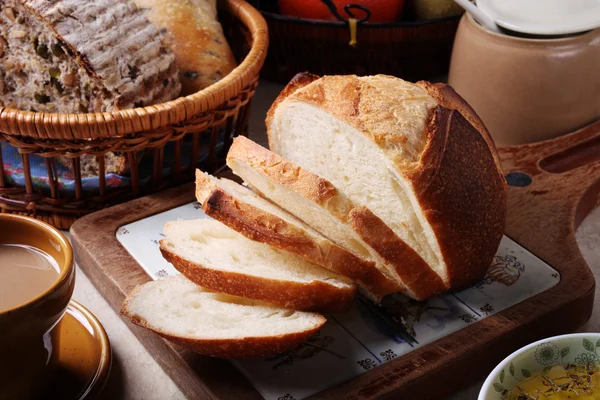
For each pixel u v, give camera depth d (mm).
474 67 900
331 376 659
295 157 758
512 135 912
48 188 811
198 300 688
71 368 651
